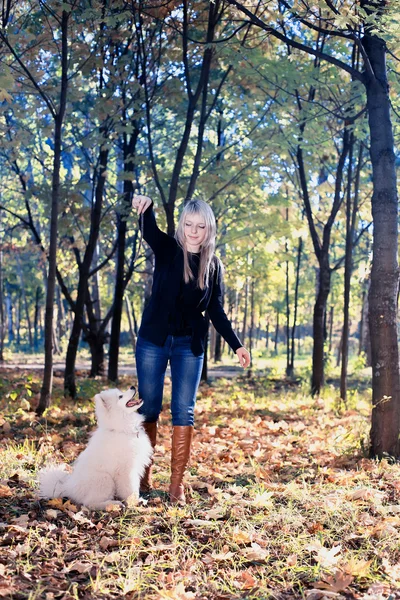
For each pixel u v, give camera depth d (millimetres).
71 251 16703
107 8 8812
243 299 37625
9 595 2822
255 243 16297
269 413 10609
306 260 31750
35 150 14758
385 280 6195
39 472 4641
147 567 3277
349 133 11773
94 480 4281
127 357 33188
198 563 3396
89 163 13391
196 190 13922
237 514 4219
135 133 13352
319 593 2994
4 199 21578
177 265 4551
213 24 9445
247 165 12172
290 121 11086
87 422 8531
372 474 5469
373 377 6285
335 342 57500
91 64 10141
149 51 10875
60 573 3150
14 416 8570
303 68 10445
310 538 3803
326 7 6016
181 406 4637
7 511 4141
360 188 13508
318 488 4996
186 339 4625
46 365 9156
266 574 3305
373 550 3611
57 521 3979
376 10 5645
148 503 4504
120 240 14258
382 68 6465
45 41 9141
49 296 9117
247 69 10125
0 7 9508
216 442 7469
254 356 39219
